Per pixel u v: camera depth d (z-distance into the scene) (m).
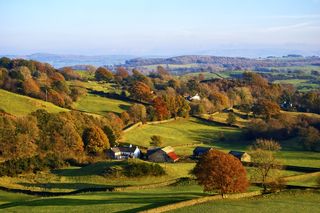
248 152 137.88
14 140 123.06
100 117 164.00
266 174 94.06
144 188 88.25
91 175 100.38
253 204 73.06
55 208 67.56
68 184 93.19
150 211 65.31
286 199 78.50
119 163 106.06
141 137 162.62
